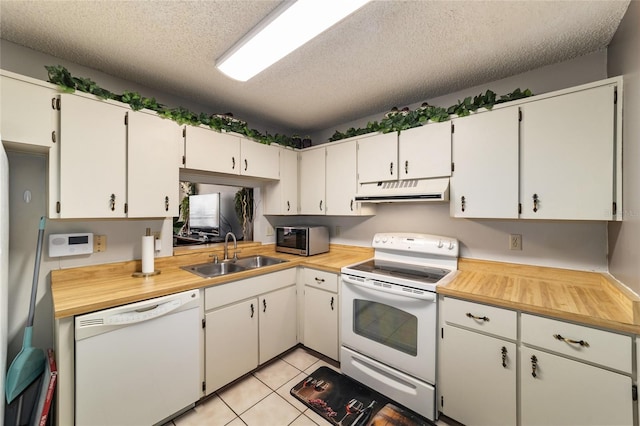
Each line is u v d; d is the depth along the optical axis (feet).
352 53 5.47
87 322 4.43
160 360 5.25
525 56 5.61
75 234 5.83
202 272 7.63
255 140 8.31
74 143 5.09
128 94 5.73
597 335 4.05
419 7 4.23
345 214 8.42
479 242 6.93
